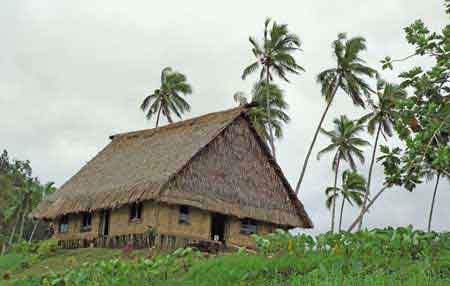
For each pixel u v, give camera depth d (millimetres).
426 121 13469
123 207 36656
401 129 13656
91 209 36875
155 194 33125
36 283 26062
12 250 38062
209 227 35844
